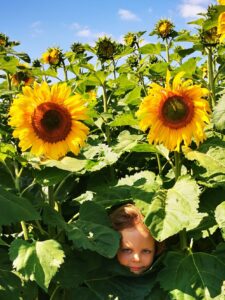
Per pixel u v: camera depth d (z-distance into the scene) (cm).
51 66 170
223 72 112
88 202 90
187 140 87
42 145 90
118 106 150
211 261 85
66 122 90
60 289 90
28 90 89
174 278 83
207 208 92
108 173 119
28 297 80
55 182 86
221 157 87
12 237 98
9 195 80
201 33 109
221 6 85
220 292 80
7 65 124
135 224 86
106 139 126
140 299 84
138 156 123
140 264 86
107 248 79
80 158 101
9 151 87
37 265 72
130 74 154
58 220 82
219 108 86
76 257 87
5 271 82
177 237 97
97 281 88
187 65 116
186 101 87
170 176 106
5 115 130
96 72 133
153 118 87
